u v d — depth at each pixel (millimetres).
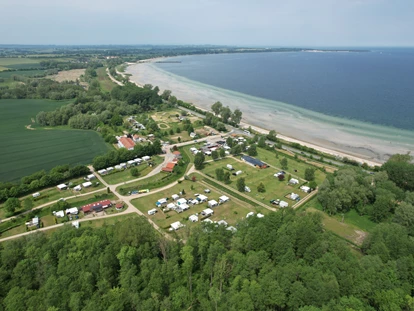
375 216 122562
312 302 69125
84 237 89750
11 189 138500
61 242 90188
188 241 91438
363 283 73562
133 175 163750
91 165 179250
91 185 152125
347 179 136375
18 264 81188
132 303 72000
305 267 76812
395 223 104688
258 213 119875
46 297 71375
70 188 150250
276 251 88062
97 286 77375
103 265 81500
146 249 88188
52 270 80812
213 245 87438
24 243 95188
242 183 145250
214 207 133750
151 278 76375
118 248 87812
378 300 71562
